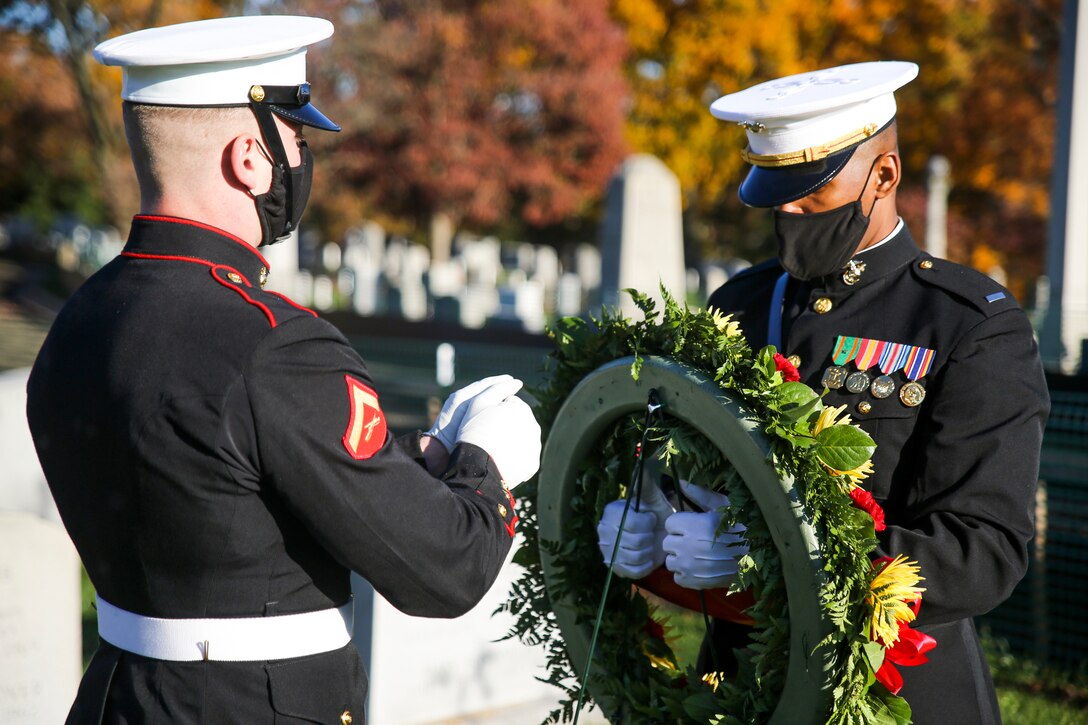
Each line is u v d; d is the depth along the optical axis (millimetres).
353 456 1633
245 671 1672
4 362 15148
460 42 27828
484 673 4371
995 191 29375
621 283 13492
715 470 2041
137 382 1641
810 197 2271
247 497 1636
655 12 29875
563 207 31719
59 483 1773
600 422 2199
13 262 33219
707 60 29500
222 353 1631
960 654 2170
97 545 1730
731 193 35625
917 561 1905
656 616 2439
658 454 2035
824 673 1835
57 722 3541
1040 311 10008
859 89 2234
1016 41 25234
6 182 34375
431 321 17562
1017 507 1981
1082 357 8305
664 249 13828
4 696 3432
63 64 15828
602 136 30453
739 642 2334
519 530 2484
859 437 1838
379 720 4055
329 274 33906
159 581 1675
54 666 3537
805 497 1844
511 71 29547
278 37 1758
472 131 29203
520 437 1910
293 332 1668
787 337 2387
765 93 2400
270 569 1685
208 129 1735
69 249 33531
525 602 2516
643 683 2258
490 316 18234
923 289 2260
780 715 1913
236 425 1605
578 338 2342
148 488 1628
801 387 1886
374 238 34250
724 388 1949
